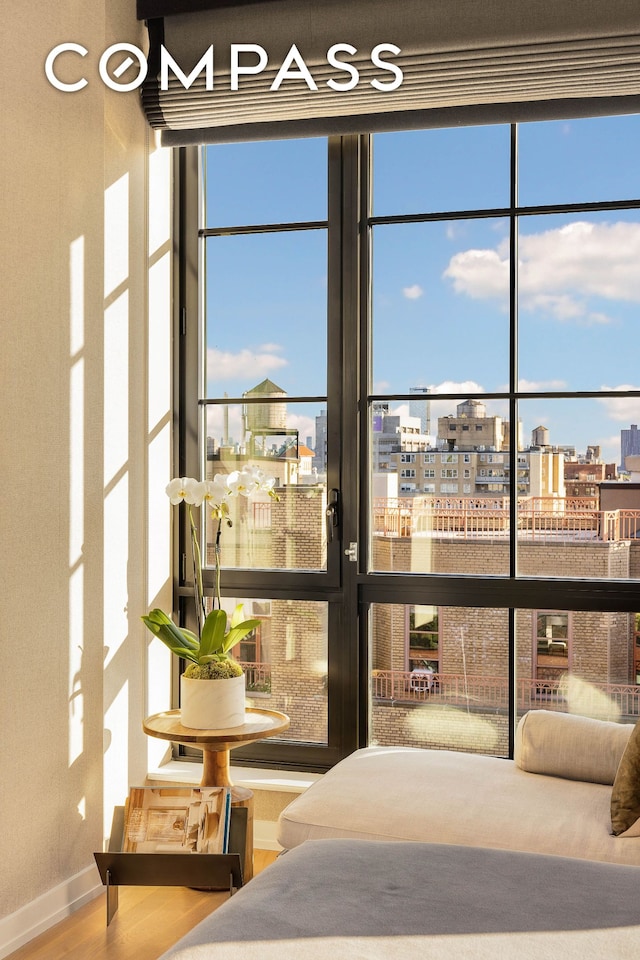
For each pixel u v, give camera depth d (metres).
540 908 1.59
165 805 2.98
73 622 3.06
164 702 3.68
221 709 3.12
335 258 3.56
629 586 3.24
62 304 3.00
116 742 3.34
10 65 2.74
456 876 1.73
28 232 2.83
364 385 3.54
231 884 2.82
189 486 3.25
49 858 2.94
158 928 2.88
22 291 2.80
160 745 3.68
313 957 1.40
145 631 3.54
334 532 3.55
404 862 1.81
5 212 2.72
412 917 1.54
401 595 3.48
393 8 3.25
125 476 3.39
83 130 3.12
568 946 1.44
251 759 3.66
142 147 3.52
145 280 3.54
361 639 3.54
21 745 2.81
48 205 2.93
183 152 3.74
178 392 3.76
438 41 3.21
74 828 3.07
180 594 3.74
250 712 3.38
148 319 3.55
